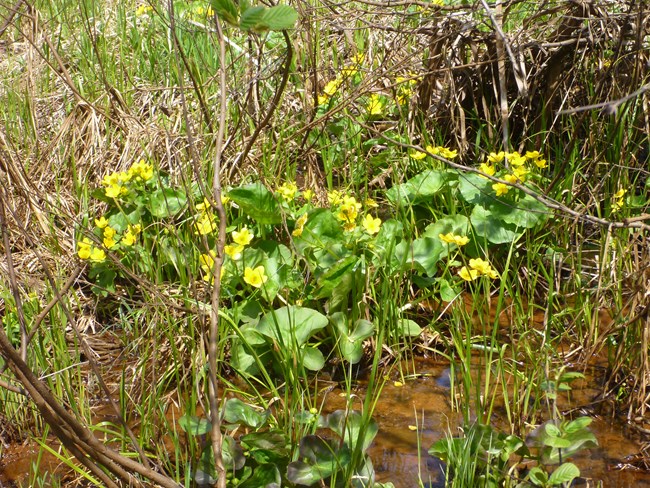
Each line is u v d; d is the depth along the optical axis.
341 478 2.47
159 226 3.90
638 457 2.78
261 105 4.61
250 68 4.44
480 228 3.78
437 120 4.64
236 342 3.20
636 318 3.03
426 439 2.91
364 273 3.46
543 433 2.47
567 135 4.55
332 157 4.49
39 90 5.17
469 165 4.51
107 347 3.50
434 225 3.83
